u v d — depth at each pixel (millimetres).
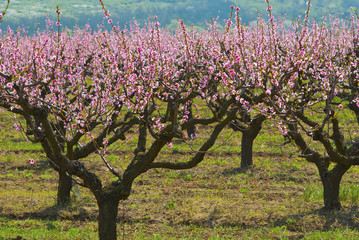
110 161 55125
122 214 35031
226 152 59750
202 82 31812
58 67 31172
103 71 34656
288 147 61438
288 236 29656
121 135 31203
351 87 45125
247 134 49219
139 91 24094
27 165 53625
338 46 53406
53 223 33312
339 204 33969
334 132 31312
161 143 23516
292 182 45781
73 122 32625
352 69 49219
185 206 36812
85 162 54312
